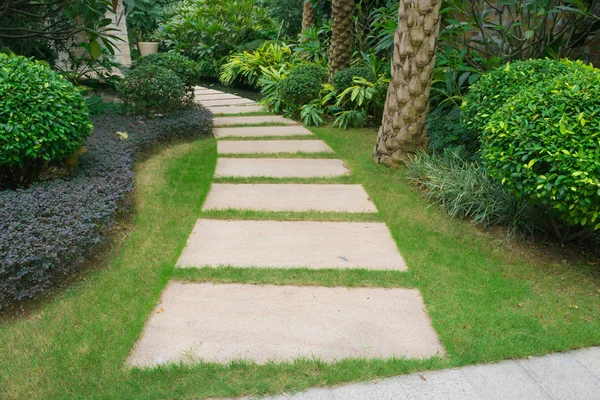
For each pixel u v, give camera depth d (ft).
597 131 8.25
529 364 6.95
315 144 18.78
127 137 15.52
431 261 9.81
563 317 8.09
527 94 9.71
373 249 10.30
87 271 9.15
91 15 13.71
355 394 6.25
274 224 11.44
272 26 41.22
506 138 9.25
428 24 13.89
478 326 7.70
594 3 17.35
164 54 21.85
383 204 12.73
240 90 33.81
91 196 10.28
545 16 17.40
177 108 19.69
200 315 7.87
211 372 6.53
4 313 7.85
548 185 8.36
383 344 7.26
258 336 7.37
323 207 12.52
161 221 11.35
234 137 19.66
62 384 6.32
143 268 9.24
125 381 6.36
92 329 7.41
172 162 15.58
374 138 19.47
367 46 27.27
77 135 11.02
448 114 17.24
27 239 8.13
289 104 23.72
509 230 11.12
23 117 9.86
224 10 39.70
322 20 32.78
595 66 17.99
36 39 18.67
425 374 6.65
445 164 14.11
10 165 10.55
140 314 7.79
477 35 20.65
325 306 8.18
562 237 10.66
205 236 10.74
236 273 9.10
